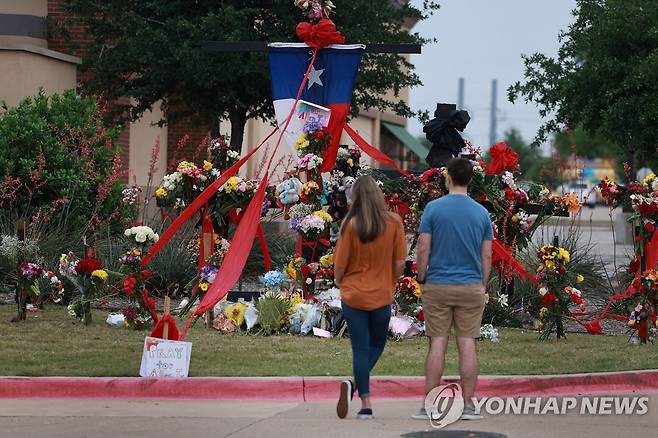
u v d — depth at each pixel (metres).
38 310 16.69
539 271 15.40
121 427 10.00
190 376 11.73
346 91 15.88
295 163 15.84
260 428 9.98
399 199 15.99
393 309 15.08
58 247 18.38
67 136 20.44
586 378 12.09
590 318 17.50
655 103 20.86
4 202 19.61
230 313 15.03
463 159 10.59
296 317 14.91
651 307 14.63
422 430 9.93
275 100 15.99
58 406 11.01
